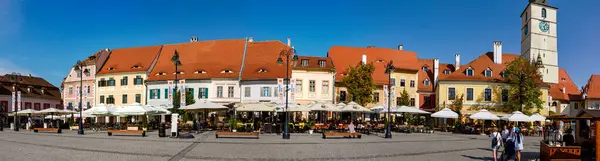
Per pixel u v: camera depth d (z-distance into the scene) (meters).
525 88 54.34
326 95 56.91
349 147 24.33
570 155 17.70
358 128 40.09
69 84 69.44
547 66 77.06
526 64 54.78
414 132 44.31
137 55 67.56
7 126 60.06
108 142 26.44
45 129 39.94
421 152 22.28
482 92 59.38
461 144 28.55
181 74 60.50
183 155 19.64
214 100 57.28
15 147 23.09
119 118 62.72
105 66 67.75
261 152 21.20
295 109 37.91
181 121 48.41
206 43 65.94
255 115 56.06
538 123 57.41
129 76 63.25
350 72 55.72
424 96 64.81
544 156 18.64
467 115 57.47
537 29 77.25
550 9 78.25
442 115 42.84
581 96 75.00
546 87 61.25
